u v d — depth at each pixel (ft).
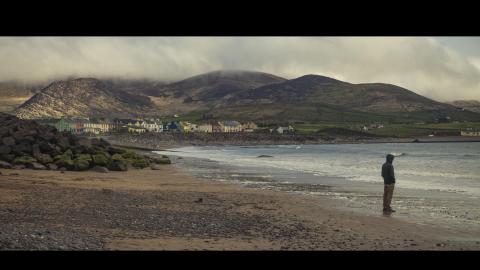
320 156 324.80
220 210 69.56
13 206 63.36
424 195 93.30
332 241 49.19
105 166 145.48
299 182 120.37
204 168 179.01
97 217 58.18
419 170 177.37
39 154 143.95
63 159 140.26
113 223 54.65
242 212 68.28
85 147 169.78
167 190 95.45
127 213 62.49
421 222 61.82
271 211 70.18
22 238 41.81
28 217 55.47
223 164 209.97
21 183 92.68
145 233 49.88
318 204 78.74
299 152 422.82
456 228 57.67
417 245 47.78
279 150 497.05
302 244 47.44
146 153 357.00
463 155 344.90
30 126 170.71
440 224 60.44
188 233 51.16
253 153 392.88
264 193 94.43
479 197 89.45
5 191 79.15
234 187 106.63
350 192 97.66
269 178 133.08
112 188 94.22
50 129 177.47
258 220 61.57
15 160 135.54
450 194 94.99
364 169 175.83
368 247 46.50
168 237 48.47
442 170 177.27
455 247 46.96
